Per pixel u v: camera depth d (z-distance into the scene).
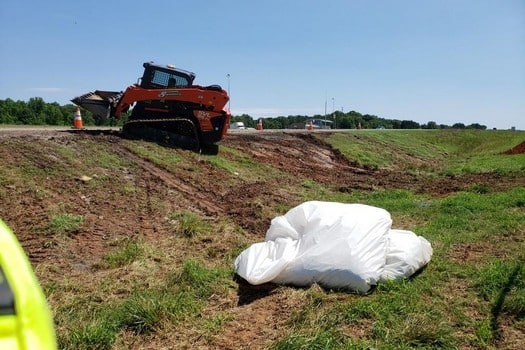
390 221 6.30
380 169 22.66
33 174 9.52
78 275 6.26
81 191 9.44
